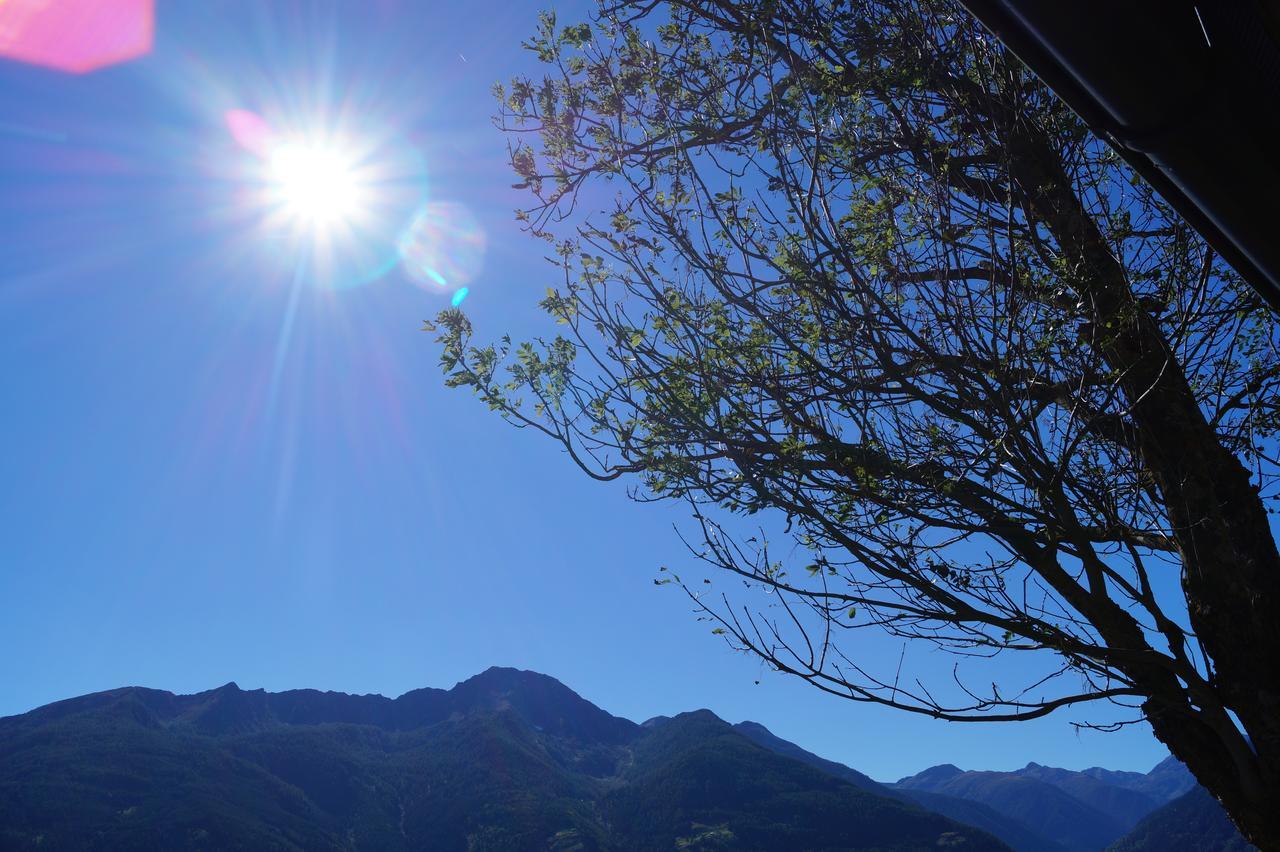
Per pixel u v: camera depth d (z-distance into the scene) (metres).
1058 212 5.89
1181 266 6.11
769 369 6.00
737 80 6.83
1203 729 5.73
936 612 5.68
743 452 5.96
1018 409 5.22
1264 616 5.50
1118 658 5.62
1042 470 5.42
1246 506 5.70
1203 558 5.66
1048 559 5.75
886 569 5.77
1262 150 2.44
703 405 6.05
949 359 5.59
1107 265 5.76
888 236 5.83
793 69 6.41
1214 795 5.69
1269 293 3.12
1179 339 5.64
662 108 6.92
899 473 5.72
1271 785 5.31
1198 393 7.04
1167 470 5.77
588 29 7.11
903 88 6.22
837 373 5.79
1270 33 2.17
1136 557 5.53
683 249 6.31
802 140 6.21
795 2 6.34
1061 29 2.21
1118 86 2.34
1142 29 2.18
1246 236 2.74
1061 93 2.51
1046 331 5.84
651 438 6.38
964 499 5.65
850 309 5.89
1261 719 5.38
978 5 2.39
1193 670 5.36
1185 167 2.55
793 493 5.93
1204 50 2.24
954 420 5.80
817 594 5.91
